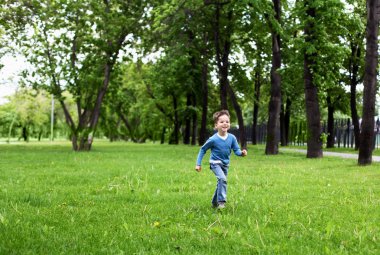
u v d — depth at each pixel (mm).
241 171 14141
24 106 65562
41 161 18234
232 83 36812
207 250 4613
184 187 9875
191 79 43656
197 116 48500
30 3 29297
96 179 11469
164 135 57531
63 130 76688
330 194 8914
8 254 4371
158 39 30641
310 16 22266
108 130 64438
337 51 22484
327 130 38344
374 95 17391
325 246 4570
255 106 47344
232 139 7359
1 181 10969
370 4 17375
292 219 6137
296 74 25297
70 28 29422
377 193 9172
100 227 5652
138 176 11961
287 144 46094
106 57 30172
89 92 31094
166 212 6734
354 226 5820
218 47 30297
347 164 17812
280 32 25000
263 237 5141
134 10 30500
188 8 28672
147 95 54281
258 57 32969
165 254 4441
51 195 8391
